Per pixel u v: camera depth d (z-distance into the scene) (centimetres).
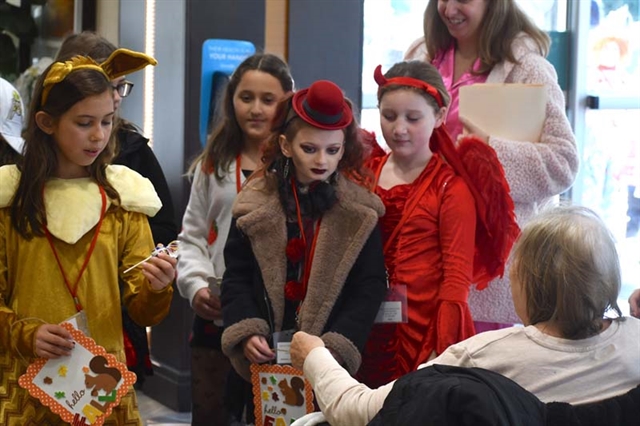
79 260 251
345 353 265
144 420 453
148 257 257
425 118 295
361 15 477
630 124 578
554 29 570
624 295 561
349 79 476
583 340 200
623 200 581
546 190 332
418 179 297
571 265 198
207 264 324
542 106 332
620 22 571
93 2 550
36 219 247
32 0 572
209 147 332
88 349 244
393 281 289
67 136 244
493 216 297
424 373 188
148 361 310
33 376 241
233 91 328
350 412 214
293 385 267
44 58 555
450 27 356
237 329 274
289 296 276
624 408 190
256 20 460
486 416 170
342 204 278
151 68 493
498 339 205
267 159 288
